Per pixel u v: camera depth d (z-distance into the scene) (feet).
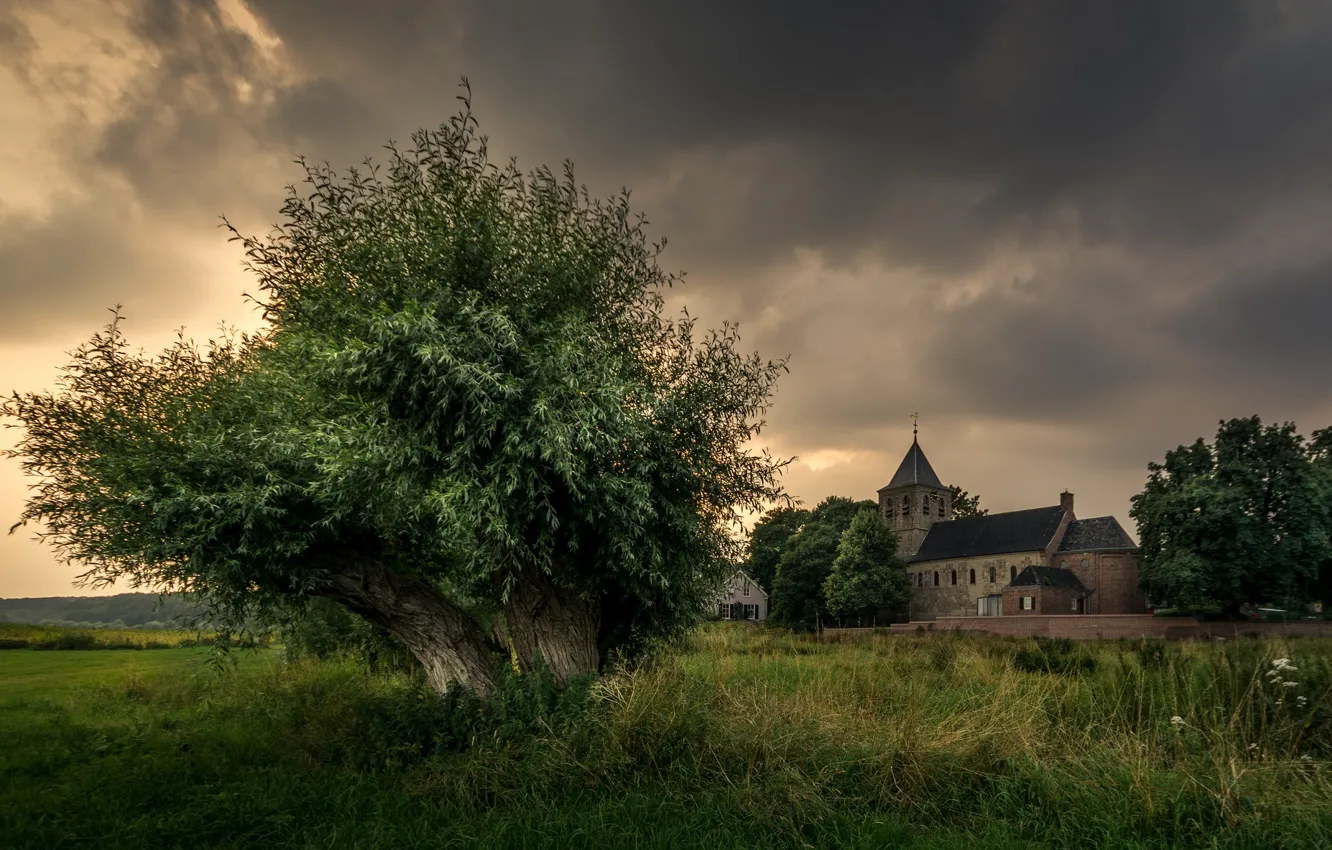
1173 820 18.81
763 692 29.84
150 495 24.80
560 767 22.34
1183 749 23.97
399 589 30.12
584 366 27.89
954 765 22.17
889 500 313.32
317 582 28.37
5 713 41.09
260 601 29.78
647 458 30.22
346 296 28.84
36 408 27.91
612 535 27.94
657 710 24.04
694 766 22.18
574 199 32.76
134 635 123.54
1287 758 22.44
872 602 234.79
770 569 299.79
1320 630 136.05
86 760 28.60
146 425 27.89
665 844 17.85
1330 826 18.20
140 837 18.65
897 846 18.11
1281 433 153.48
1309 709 26.68
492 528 25.02
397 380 25.70
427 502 24.80
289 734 29.78
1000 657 56.54
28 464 28.02
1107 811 19.42
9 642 115.44
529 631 30.66
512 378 26.04
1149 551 165.89
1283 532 149.79
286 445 26.14
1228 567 148.87
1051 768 22.16
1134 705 30.35
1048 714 29.60
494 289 30.22
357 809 20.98
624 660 30.89
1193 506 153.58
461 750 25.71
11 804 21.76
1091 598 236.63
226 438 27.89
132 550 26.68
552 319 30.25
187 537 25.48
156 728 34.30
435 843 18.33
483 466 26.78
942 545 287.48
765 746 22.47
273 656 59.82
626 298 33.71
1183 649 49.65
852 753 22.62
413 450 25.41
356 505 28.78
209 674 46.75
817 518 299.99
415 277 29.60
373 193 30.50
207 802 21.61
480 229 29.50
